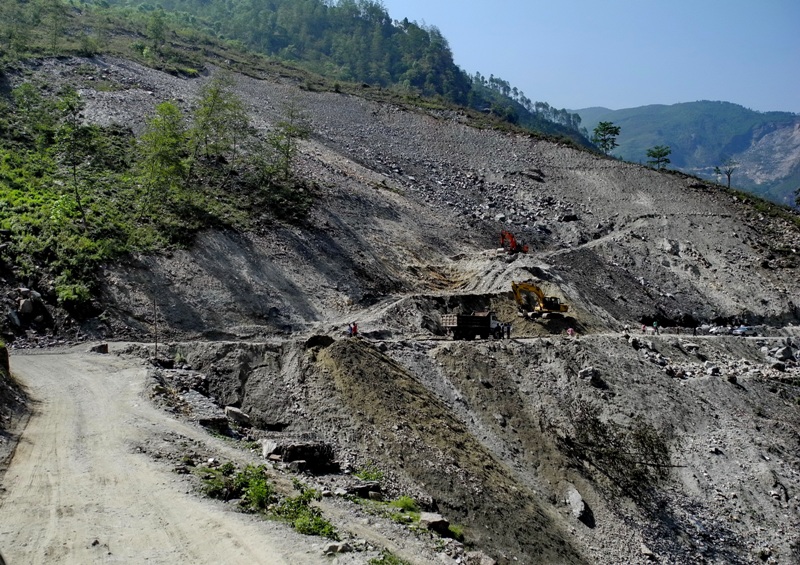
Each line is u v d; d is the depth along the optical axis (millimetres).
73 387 30016
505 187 90375
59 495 18625
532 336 51844
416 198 78125
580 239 79625
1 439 22641
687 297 72188
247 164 64938
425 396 37344
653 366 47844
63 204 45562
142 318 41250
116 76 82438
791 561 33906
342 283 52656
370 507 23297
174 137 54375
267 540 17172
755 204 95625
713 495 37406
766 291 75125
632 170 100875
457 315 47594
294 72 128250
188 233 49344
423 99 126938
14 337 36844
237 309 45031
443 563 19078
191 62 106625
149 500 18781
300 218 58312
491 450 35625
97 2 156625
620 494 35281
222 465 22797
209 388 34438
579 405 41094
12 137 58125
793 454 41969
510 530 28797
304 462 25734
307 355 36844
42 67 79000
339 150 86250
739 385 48250
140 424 25578
